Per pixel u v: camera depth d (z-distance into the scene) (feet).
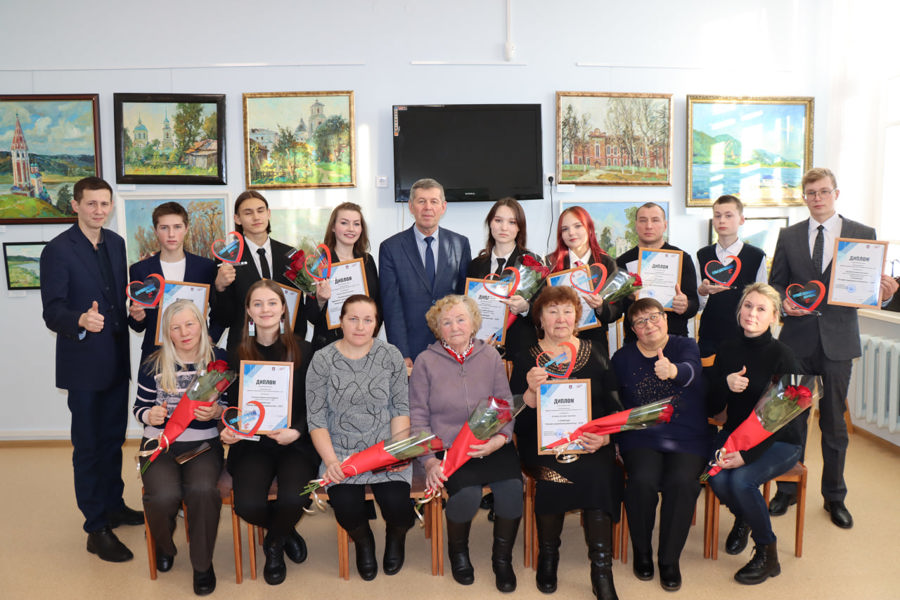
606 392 9.48
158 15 15.38
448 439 9.19
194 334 9.31
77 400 10.09
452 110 15.61
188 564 10.00
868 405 14.55
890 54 14.84
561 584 9.19
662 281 11.44
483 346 9.59
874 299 10.24
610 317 10.77
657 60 16.19
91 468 10.18
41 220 15.53
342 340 9.47
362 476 8.97
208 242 15.78
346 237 11.16
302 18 15.56
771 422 8.73
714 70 16.33
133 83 15.48
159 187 15.69
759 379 9.36
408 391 9.47
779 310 9.45
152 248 15.71
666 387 9.48
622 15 16.03
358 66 15.70
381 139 15.87
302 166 15.71
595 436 8.85
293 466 9.09
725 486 9.11
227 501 9.29
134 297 10.09
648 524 9.05
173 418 9.00
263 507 8.77
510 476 8.96
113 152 15.61
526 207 16.19
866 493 12.06
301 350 9.61
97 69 15.38
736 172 16.43
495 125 15.71
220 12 15.44
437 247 11.59
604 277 10.38
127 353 10.91
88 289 10.16
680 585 8.96
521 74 15.92
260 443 9.47
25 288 15.72
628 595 8.80
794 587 8.98
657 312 9.35
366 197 15.98
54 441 16.08
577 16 15.94
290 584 9.32
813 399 8.70
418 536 11.00
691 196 16.34
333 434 9.15
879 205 15.35
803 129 16.53
